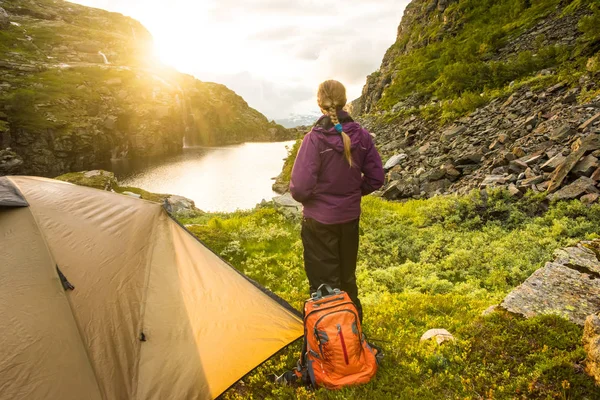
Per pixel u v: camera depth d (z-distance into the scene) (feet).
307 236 12.04
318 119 11.41
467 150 67.67
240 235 33.32
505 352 12.38
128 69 488.44
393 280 24.44
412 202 48.55
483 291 21.35
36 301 9.77
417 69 194.08
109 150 357.82
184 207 98.99
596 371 10.30
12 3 647.56
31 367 8.80
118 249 12.03
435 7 278.67
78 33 613.11
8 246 10.64
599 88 61.11
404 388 11.16
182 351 10.93
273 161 317.83
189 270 13.15
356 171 11.57
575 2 146.10
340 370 10.91
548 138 50.96
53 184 13.33
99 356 9.69
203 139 607.37
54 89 372.17
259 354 11.98
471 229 34.60
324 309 11.00
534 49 134.72
